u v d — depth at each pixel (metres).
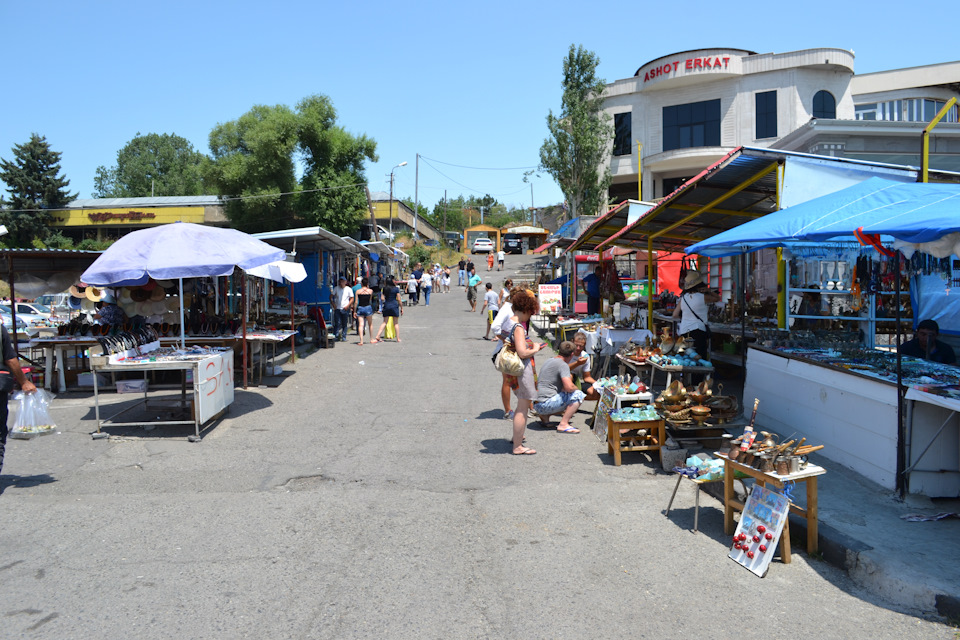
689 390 6.88
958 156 13.30
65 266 11.12
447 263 52.97
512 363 6.62
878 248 5.02
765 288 10.61
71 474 6.26
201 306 11.75
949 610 3.55
